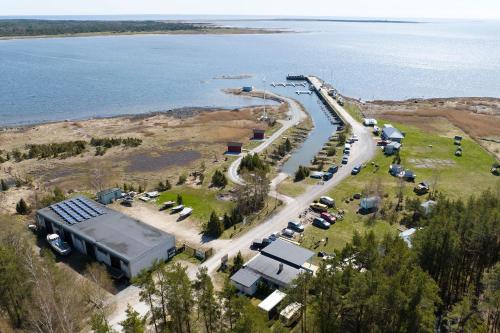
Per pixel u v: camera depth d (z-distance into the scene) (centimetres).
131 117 18112
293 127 16512
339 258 5431
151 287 5009
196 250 7500
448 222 5934
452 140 14275
